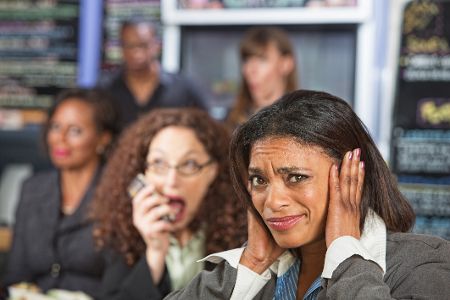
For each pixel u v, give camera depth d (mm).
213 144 2156
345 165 1295
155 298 2059
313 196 1286
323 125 1290
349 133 1313
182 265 2152
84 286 2475
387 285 1245
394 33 3406
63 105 2760
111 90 3670
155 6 3742
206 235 2158
